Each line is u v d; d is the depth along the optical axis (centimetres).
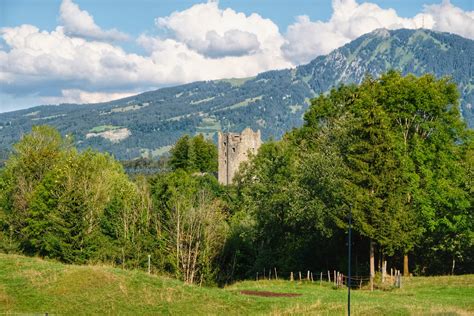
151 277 4719
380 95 6512
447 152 6347
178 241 6794
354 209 5728
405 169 6031
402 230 5791
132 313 4069
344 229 6291
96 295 4238
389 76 6738
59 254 7081
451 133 6431
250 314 4162
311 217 6172
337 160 6250
